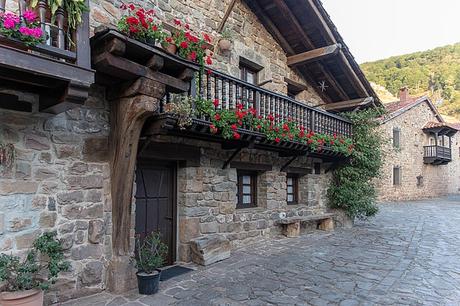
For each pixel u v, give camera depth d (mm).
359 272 4742
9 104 3213
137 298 3729
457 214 12164
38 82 2809
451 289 4059
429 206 15664
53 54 2723
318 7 6621
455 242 6898
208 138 5266
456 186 26438
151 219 5082
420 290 4020
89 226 3871
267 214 6969
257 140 5531
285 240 6945
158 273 3930
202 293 3889
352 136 8688
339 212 8891
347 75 8109
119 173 3936
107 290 3953
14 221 3270
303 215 8086
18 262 3057
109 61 3146
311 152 7137
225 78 5094
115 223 4027
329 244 6613
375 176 9047
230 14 6391
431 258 5551
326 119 7750
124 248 4027
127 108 3721
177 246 5344
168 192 5383
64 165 3693
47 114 3516
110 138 4070
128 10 4512
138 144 4367
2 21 2459
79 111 3848
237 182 6676
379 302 3643
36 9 2770
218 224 5809
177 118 4008
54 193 3596
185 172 5363
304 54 7496
